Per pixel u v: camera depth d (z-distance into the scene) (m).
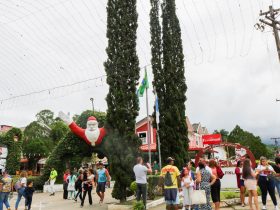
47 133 45.81
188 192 10.52
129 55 15.27
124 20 15.59
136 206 10.99
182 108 21.36
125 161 13.95
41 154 42.72
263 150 75.81
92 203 15.70
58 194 21.11
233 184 20.56
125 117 14.54
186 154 20.47
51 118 52.16
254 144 76.06
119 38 15.43
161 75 21.64
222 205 12.77
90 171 15.20
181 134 20.75
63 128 45.12
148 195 14.23
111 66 15.16
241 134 78.94
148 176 14.84
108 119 14.76
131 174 13.99
